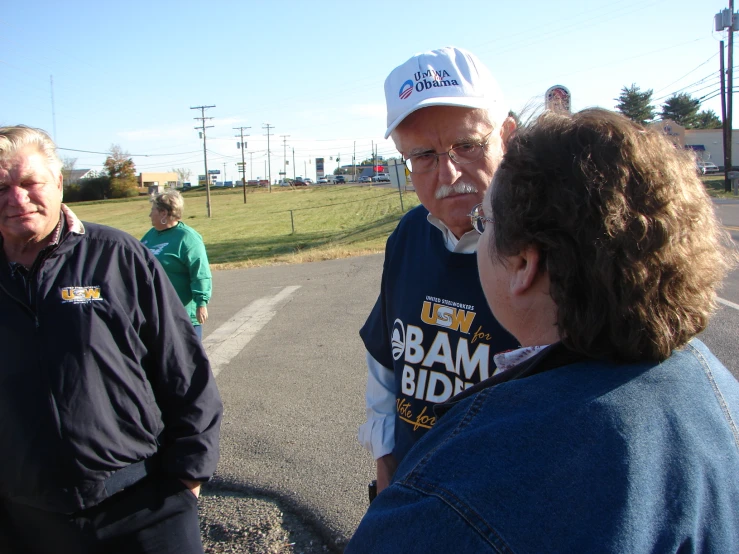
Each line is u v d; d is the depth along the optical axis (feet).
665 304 2.63
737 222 54.90
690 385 2.77
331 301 29.32
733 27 109.70
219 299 32.37
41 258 6.24
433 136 5.26
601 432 2.53
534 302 3.01
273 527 9.61
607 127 2.79
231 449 12.60
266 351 20.67
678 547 2.45
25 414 6.12
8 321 6.21
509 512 2.44
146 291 6.61
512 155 3.00
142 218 202.08
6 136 6.13
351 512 9.87
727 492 2.64
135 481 6.52
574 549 2.36
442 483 2.61
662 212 2.61
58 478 6.14
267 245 91.86
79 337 6.18
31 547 6.63
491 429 2.67
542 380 2.80
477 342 5.16
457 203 5.29
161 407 6.91
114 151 335.47
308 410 14.70
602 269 2.58
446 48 5.37
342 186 339.77
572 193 2.67
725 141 112.27
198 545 7.00
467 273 5.30
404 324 5.74
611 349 2.74
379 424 6.28
